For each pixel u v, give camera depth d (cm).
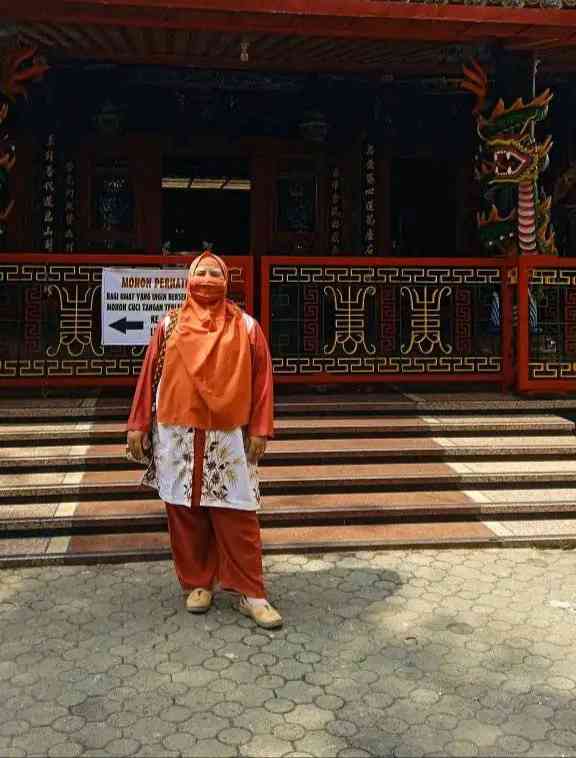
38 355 686
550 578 452
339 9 641
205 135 1023
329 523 517
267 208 1047
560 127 1079
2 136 734
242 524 394
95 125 988
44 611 398
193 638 369
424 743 286
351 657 352
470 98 1047
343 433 629
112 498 527
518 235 750
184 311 400
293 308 724
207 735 289
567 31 691
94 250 1011
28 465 552
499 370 754
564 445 612
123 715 302
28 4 636
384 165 1050
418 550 494
